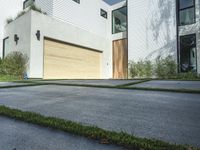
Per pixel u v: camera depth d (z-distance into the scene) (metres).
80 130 1.83
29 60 9.38
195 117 2.31
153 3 12.25
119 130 1.91
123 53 14.88
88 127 1.93
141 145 1.50
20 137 1.79
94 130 1.83
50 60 10.57
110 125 2.07
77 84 6.16
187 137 1.70
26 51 9.60
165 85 5.56
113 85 5.70
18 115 2.35
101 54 14.98
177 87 4.91
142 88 4.75
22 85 5.93
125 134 1.74
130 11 13.51
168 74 11.12
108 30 16.28
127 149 1.51
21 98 3.72
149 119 2.27
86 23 13.91
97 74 14.44
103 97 3.74
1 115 2.53
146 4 12.62
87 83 6.67
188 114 2.45
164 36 11.60
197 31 10.34
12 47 10.90
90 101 3.36
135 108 2.81
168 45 11.38
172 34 11.27
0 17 12.13
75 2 13.02
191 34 10.60
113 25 16.11
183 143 1.57
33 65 9.49
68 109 2.80
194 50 10.39
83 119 2.29
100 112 2.62
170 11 11.44
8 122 2.24
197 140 1.63
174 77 10.57
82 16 13.57
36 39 9.71
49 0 11.52
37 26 9.80
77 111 2.68
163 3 11.78
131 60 13.15
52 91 4.66
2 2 12.30
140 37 12.78
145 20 12.59
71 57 12.09
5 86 5.62
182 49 10.90
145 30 12.55
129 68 13.18
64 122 2.08
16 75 9.54
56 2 11.53
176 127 1.97
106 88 5.18
